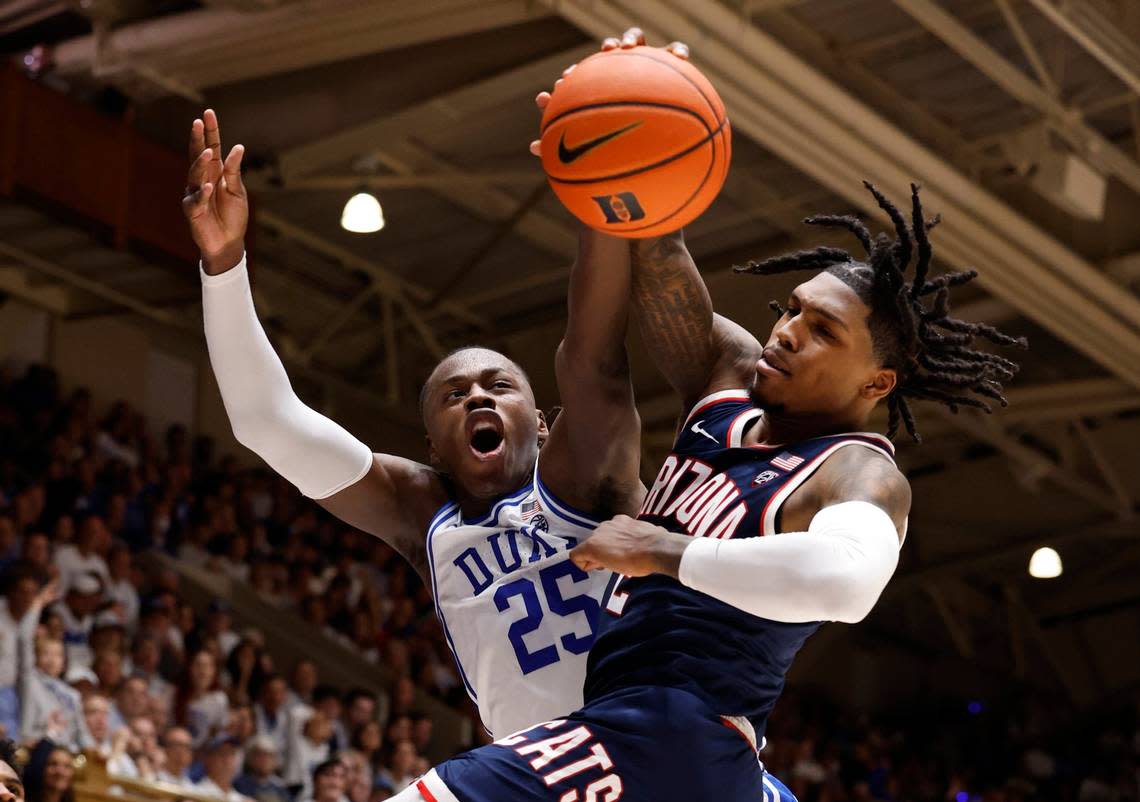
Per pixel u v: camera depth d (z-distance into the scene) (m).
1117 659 18.91
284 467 2.81
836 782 14.58
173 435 13.50
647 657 2.37
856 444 2.41
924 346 2.59
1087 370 14.12
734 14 8.96
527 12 8.50
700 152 2.32
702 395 2.76
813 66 10.19
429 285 14.15
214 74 9.79
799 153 9.84
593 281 2.62
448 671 12.62
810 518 2.35
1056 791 17.23
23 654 7.29
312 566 12.78
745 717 2.37
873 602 2.15
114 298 12.62
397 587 13.52
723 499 2.43
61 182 9.58
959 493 17.20
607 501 2.78
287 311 14.41
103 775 6.72
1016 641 19.36
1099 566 18.80
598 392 2.73
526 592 2.74
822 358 2.48
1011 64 10.48
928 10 9.42
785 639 2.38
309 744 9.35
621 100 2.30
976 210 10.73
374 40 9.01
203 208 2.62
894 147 10.09
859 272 2.54
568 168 2.34
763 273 2.79
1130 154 11.27
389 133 10.33
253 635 10.16
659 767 2.28
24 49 10.61
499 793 2.27
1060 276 11.52
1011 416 14.30
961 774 17.22
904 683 19.31
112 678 8.13
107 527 10.80
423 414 2.97
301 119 10.30
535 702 2.71
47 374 12.45
